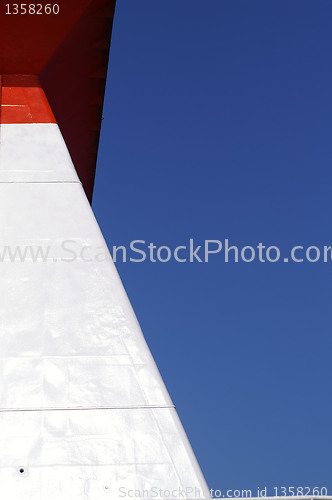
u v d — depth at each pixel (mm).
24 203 10008
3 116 10906
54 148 10633
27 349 8812
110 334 8977
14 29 11273
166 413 8398
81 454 8102
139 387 8594
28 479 7926
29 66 11516
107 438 8211
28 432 8219
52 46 11469
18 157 10477
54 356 8781
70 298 9234
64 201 10078
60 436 8211
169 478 7965
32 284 9305
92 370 8703
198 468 8039
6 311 9070
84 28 11680
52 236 9727
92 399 8484
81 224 9859
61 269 9445
